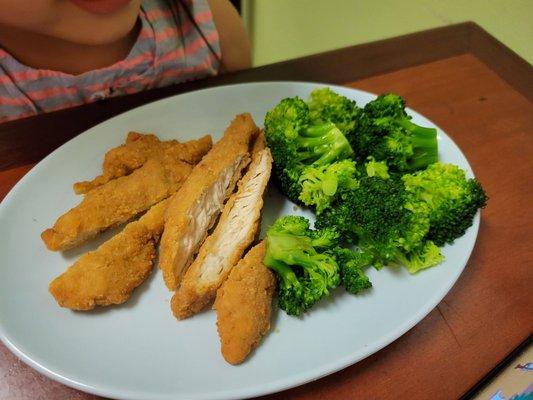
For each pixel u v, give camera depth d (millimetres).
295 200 264
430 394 193
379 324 207
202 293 217
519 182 276
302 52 565
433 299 212
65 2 274
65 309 217
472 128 310
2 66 332
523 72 349
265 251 230
